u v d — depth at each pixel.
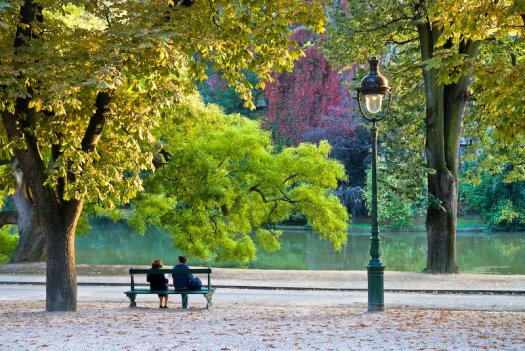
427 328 12.93
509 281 25.08
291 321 14.05
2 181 17.78
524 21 14.29
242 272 27.56
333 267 36.44
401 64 32.31
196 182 29.78
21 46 14.28
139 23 14.70
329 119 61.28
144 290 17.28
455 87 29.20
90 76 13.66
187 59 15.59
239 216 31.20
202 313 15.87
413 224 63.16
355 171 63.38
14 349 10.56
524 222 59.97
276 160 31.72
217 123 31.31
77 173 14.94
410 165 29.33
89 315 15.05
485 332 12.44
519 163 34.03
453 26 14.82
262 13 16.11
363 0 29.30
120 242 52.94
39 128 15.78
